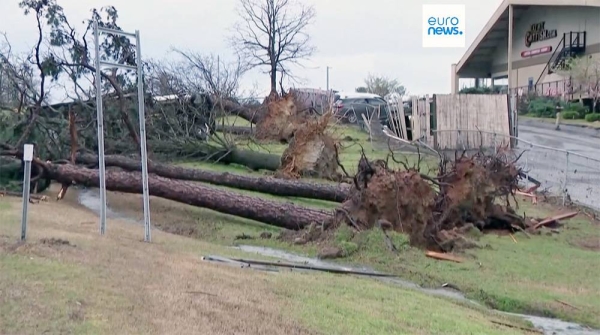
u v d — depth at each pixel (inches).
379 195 397.7
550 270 357.7
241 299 237.3
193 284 251.0
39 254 269.6
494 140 807.1
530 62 1823.3
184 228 452.4
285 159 668.1
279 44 1467.8
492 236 446.0
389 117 1041.5
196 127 742.5
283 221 441.1
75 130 583.5
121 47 667.4
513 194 480.4
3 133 567.5
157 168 590.2
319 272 327.9
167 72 1738.4
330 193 521.7
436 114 917.2
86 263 263.7
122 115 623.5
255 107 930.1
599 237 448.5
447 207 434.9
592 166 670.5
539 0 1614.2
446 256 381.4
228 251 363.9
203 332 195.5
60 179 546.9
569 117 1371.8
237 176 556.4
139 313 206.2
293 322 216.4
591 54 1582.2
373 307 254.5
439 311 263.1
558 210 524.7
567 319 285.1
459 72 2063.2
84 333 184.4
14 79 617.0
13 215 403.2
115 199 554.9
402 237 387.5
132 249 314.5
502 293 311.4
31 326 185.5
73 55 629.6
